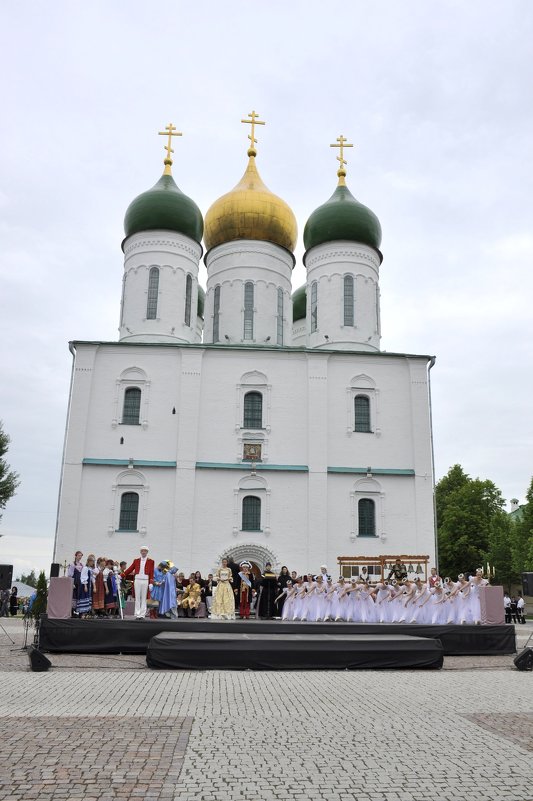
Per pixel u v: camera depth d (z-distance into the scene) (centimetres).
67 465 3625
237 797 718
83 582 2255
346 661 1775
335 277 4316
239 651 1755
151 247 4266
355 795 728
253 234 4419
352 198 4497
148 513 3606
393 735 995
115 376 3816
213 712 1161
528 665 1758
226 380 3866
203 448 3744
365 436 3841
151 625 2033
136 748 904
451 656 2105
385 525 3700
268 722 1080
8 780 759
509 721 1098
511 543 6353
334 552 3628
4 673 1595
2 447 5334
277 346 4031
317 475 3709
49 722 1052
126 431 3734
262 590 2717
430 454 3822
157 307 4172
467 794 735
